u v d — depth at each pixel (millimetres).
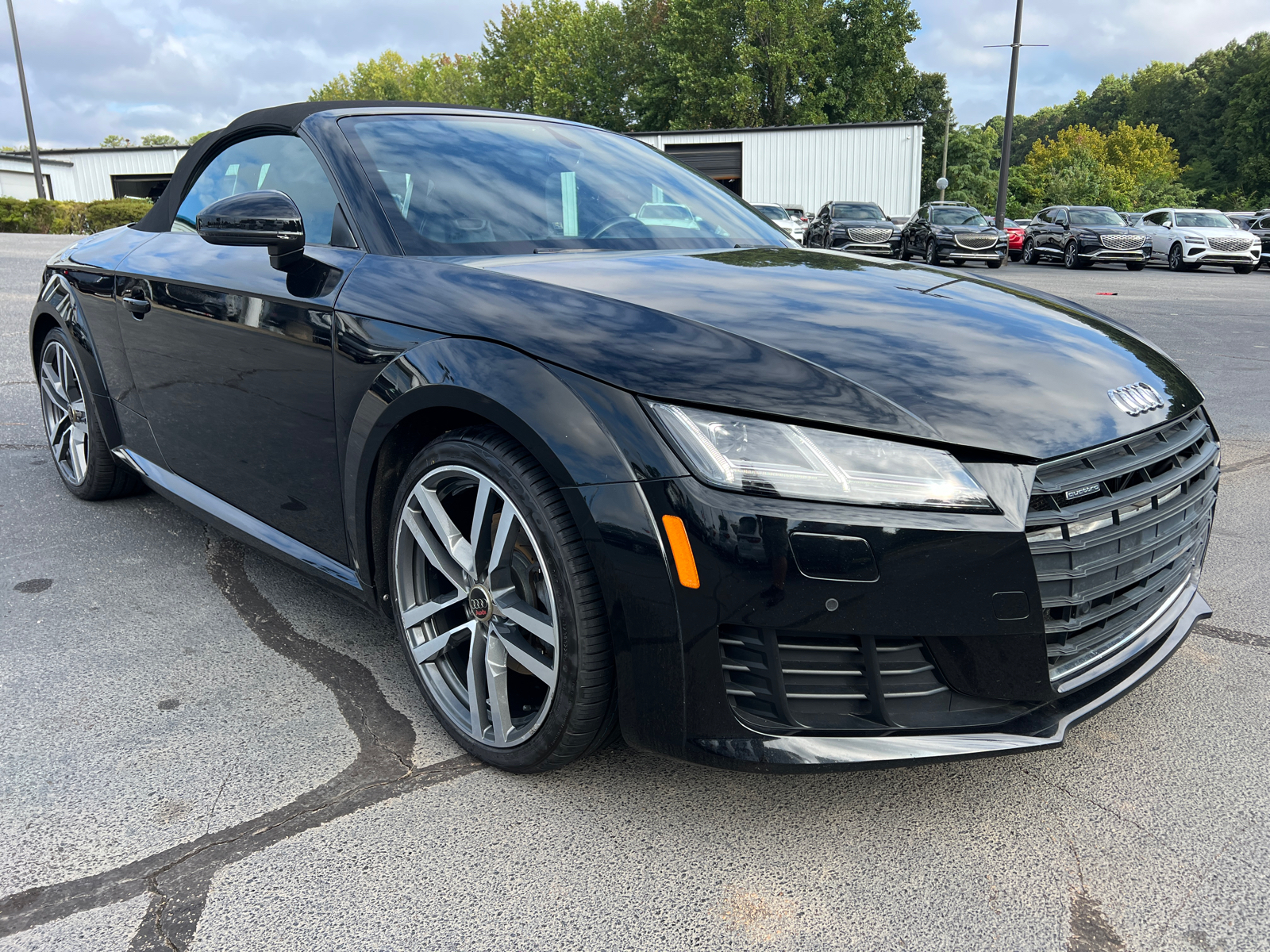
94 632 2365
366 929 1367
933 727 1465
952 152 59969
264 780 1744
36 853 1529
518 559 1655
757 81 41219
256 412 2201
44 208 23016
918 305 1837
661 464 1405
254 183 2494
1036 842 1588
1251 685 2162
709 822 1640
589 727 1587
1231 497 3715
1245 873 1504
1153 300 12359
